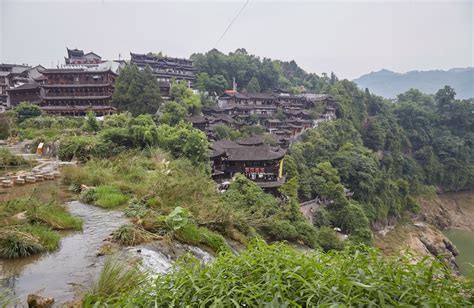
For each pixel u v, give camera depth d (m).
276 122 75.88
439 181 86.50
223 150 41.81
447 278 4.27
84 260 10.35
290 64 144.38
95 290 7.05
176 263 5.65
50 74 54.62
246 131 68.06
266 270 4.59
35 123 43.72
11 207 12.99
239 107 77.75
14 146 36.09
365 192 59.97
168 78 82.50
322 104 86.62
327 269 4.55
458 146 89.38
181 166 28.17
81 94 55.50
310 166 61.19
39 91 57.69
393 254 5.04
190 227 14.23
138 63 77.75
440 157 90.50
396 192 67.06
